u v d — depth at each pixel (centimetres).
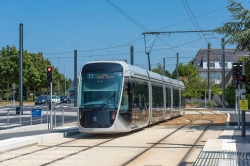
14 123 3189
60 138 2125
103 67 2177
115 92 2127
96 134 2327
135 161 1374
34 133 2259
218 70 11225
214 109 6169
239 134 2178
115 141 1973
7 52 7444
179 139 2044
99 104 2109
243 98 2069
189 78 9250
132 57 4762
